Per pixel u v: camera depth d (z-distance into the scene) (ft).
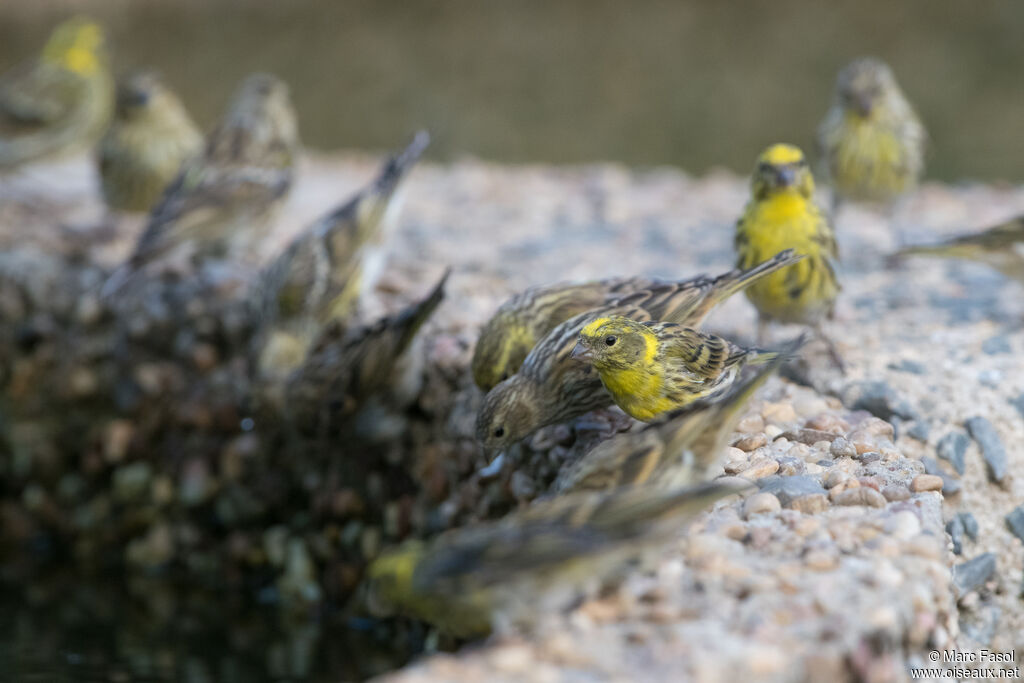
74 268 44.91
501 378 31.40
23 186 57.72
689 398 28.04
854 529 23.82
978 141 78.23
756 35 98.68
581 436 30.86
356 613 37.01
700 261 44.70
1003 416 32.01
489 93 90.84
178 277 42.93
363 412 35.60
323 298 38.50
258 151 45.75
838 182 46.68
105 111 60.75
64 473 43.73
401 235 49.08
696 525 24.25
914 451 31.32
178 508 41.14
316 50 99.91
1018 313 37.60
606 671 19.26
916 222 50.08
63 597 40.47
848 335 35.91
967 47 91.45
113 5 107.76
